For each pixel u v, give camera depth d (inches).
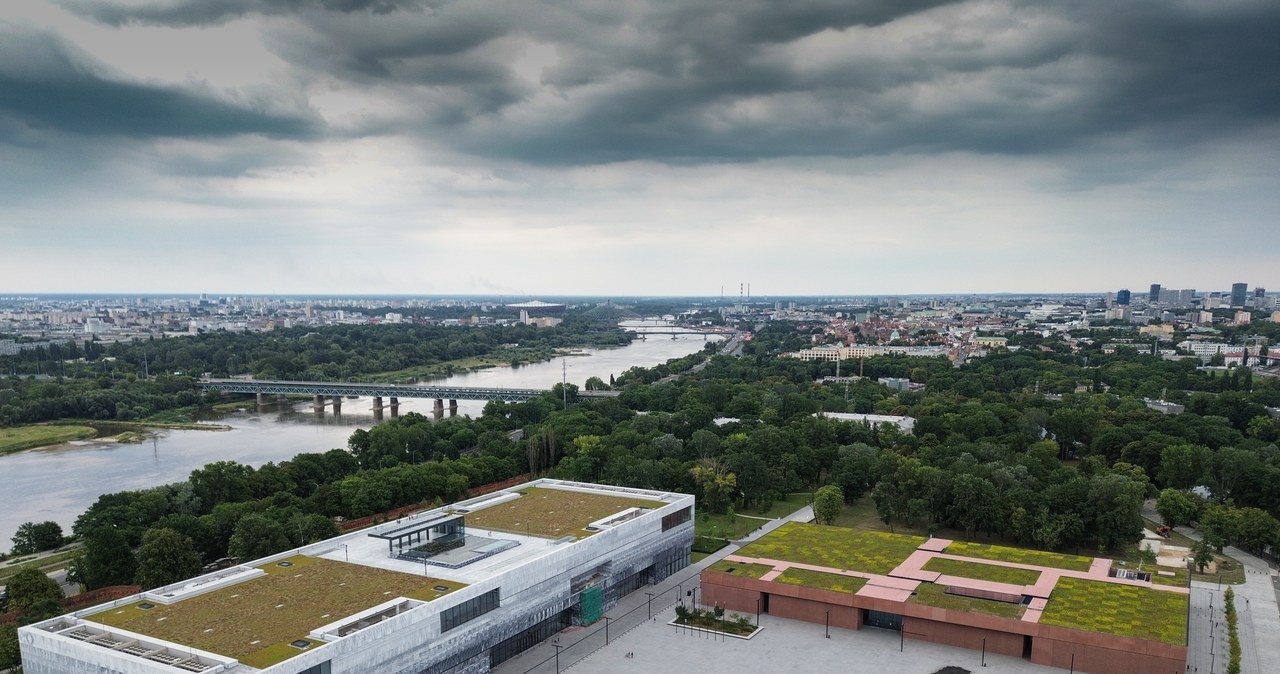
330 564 7086.6
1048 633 6633.9
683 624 7608.3
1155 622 6648.6
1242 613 7608.3
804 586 7677.2
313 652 5152.6
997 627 6860.2
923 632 7214.6
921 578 7800.2
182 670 4977.9
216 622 5812.0
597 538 7775.6
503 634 6678.2
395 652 5728.3
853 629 7470.5
